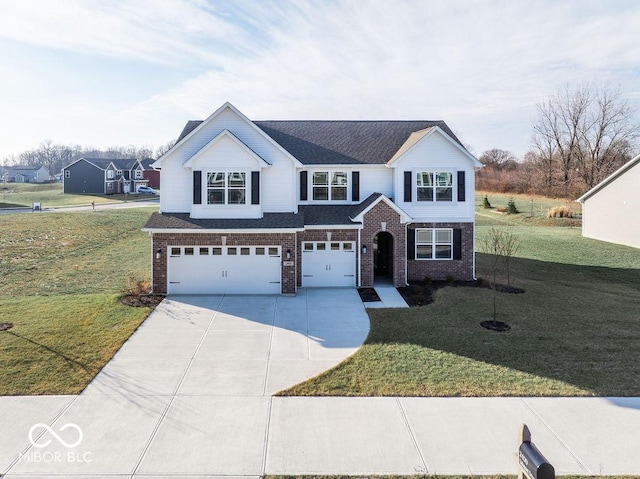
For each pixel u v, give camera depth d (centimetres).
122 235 3484
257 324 1504
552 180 6031
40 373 1093
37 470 739
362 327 1470
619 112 5284
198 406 954
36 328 1405
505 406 955
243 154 1959
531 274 2339
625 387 1035
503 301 1781
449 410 939
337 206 2161
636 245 3025
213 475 731
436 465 760
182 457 777
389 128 2445
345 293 1916
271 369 1143
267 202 2041
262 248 1894
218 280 1895
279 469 748
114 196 7119
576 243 3188
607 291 1988
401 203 2119
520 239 3328
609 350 1257
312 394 1009
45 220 3612
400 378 1085
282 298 1834
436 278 2159
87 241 3120
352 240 2016
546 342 1319
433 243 2150
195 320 1538
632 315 1596
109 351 1241
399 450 801
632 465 760
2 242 2792
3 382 1041
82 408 939
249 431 859
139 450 796
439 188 2127
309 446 812
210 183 1962
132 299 1762
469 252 2153
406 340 1342
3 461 761
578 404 963
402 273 2039
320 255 2025
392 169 2162
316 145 2272
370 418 908
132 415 914
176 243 1869
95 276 2194
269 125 2438
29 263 2419
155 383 1060
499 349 1265
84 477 723
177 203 2017
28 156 17012
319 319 1559
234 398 990
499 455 787
